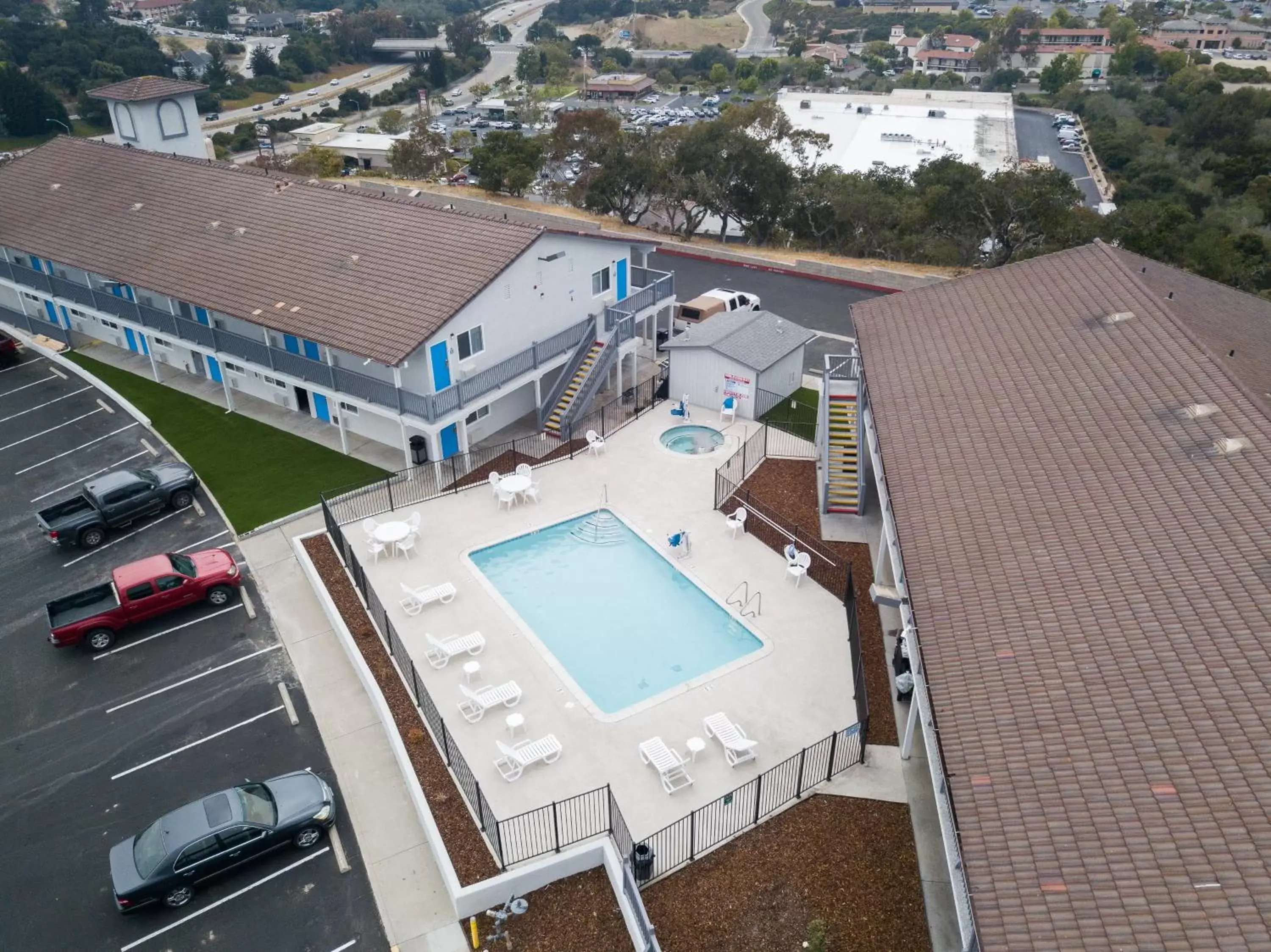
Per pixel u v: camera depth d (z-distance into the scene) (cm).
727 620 2386
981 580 1642
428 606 2422
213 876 1753
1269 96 10844
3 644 2391
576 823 1797
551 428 3222
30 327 4075
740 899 1639
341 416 3102
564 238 3272
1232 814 1155
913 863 1700
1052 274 2747
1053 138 13038
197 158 4656
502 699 2052
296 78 18500
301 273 3228
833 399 3042
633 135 6819
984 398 2198
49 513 2767
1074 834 1186
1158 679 1357
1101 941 1066
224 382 3431
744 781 1888
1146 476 1759
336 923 1692
